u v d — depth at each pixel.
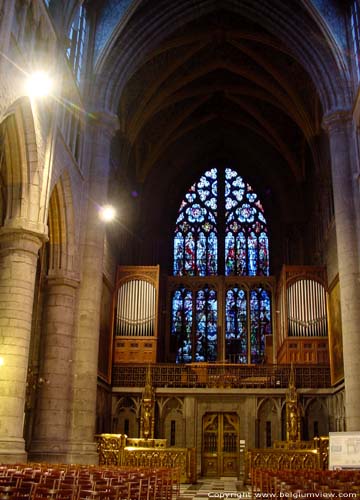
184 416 31.30
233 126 45.88
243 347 42.03
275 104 40.03
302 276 35.66
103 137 29.38
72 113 26.75
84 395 25.19
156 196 45.44
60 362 24.92
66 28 24.42
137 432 31.84
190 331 42.72
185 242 46.22
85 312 26.30
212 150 47.56
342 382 29.30
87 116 29.11
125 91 37.34
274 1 30.38
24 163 20.84
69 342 25.56
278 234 45.28
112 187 36.31
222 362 39.12
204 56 37.97
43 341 25.20
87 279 26.86
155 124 43.06
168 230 46.09
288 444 26.80
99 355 30.39
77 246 26.88
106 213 28.52
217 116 44.81
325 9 29.31
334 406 31.09
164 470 16.53
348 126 28.69
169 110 42.44
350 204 27.52
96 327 26.56
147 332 34.84
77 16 27.98
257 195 46.94
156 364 33.31
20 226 20.41
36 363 26.34
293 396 30.30
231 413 31.70
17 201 20.78
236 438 31.23
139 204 43.38
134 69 31.39
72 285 26.11
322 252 36.75
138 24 30.62
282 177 45.03
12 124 20.27
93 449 24.64
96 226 27.83
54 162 23.48
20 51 19.22
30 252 20.73
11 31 18.31
